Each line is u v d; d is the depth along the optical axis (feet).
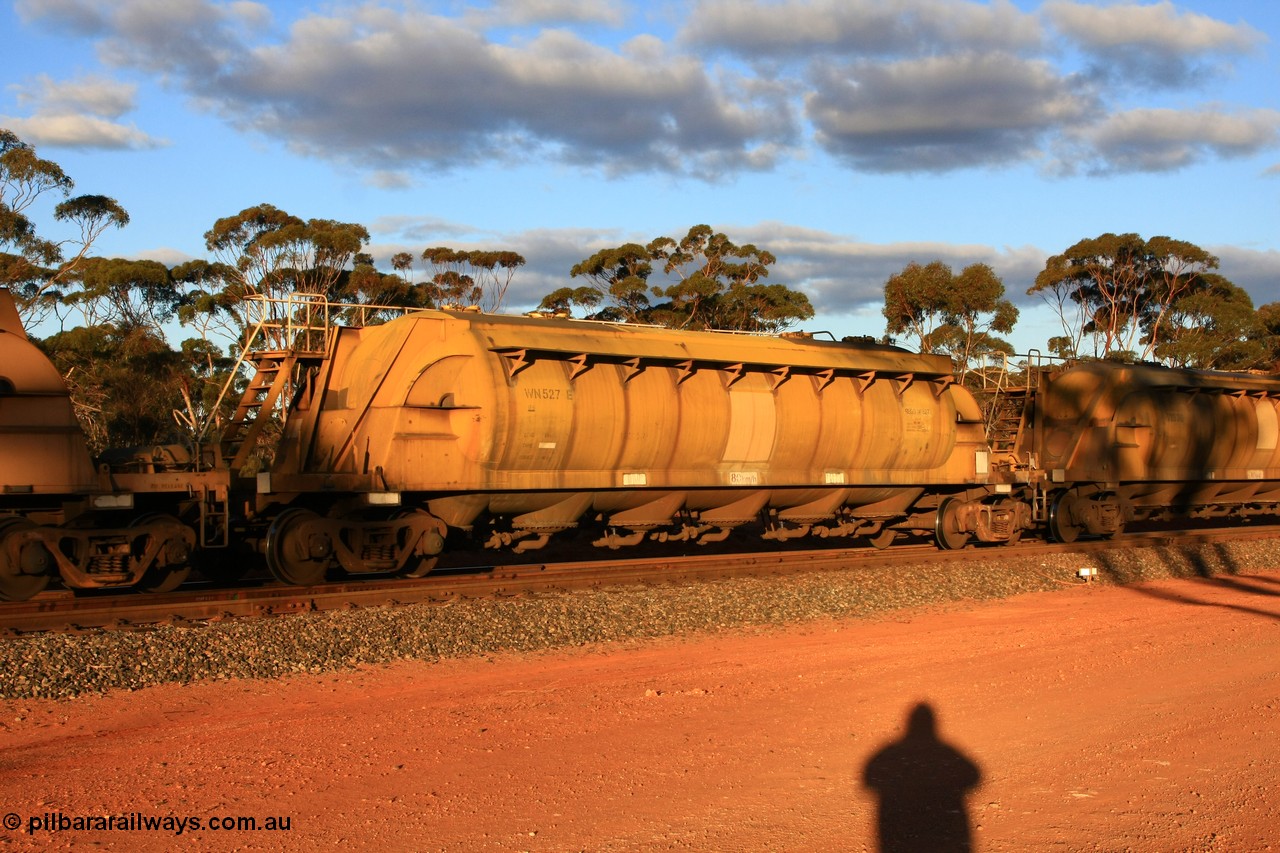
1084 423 83.10
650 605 47.75
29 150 140.77
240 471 53.31
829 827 22.34
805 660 39.11
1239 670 37.65
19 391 43.70
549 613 44.91
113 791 24.00
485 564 67.26
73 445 44.96
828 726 29.96
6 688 31.94
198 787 24.30
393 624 41.42
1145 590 60.44
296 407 58.03
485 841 21.38
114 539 46.32
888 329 180.75
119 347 139.33
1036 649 41.50
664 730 29.27
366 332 57.82
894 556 66.54
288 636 38.86
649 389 59.52
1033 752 27.81
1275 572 70.38
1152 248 199.41
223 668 35.53
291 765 25.86
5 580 43.78
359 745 27.53
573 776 25.31
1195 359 189.26
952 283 173.88
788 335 71.15
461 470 54.13
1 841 21.09
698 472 61.98
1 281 138.41
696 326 173.06
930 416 72.28
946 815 23.13
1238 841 21.70
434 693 33.53
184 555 48.14
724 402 62.44
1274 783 25.40
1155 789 24.98
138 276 156.76
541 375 55.62
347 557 51.78
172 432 128.57
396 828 21.97
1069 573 65.62
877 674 36.68
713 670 37.24
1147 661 39.14
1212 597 57.00
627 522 62.49
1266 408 95.61
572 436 56.13
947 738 28.94
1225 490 95.91
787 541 85.10
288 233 157.38
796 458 65.98
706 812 23.11
